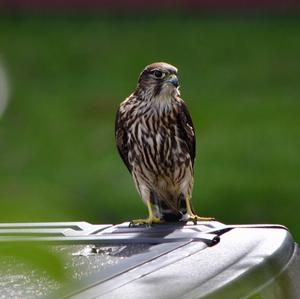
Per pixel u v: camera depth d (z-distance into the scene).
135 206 17.30
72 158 20.38
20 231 4.57
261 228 4.45
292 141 20.55
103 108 24.00
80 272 3.70
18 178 19.38
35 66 27.47
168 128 7.46
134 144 7.54
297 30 29.61
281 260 3.94
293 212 16.56
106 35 29.97
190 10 31.72
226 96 24.45
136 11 31.89
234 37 29.30
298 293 3.88
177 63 27.67
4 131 22.20
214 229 4.43
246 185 17.77
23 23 31.06
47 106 24.16
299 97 24.02
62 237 4.48
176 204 7.48
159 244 4.28
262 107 23.31
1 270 3.20
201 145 20.44
